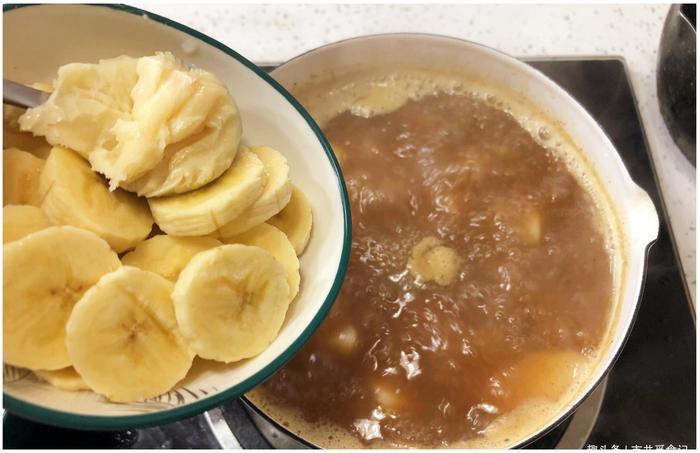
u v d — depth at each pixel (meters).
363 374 0.25
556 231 0.29
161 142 0.20
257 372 0.19
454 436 0.24
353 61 0.31
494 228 0.28
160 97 0.20
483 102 0.32
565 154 0.31
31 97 0.20
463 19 0.37
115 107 0.20
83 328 0.18
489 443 0.24
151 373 0.19
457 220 0.28
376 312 0.26
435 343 0.26
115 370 0.18
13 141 0.20
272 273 0.21
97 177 0.20
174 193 0.21
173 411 0.18
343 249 0.22
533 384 0.25
